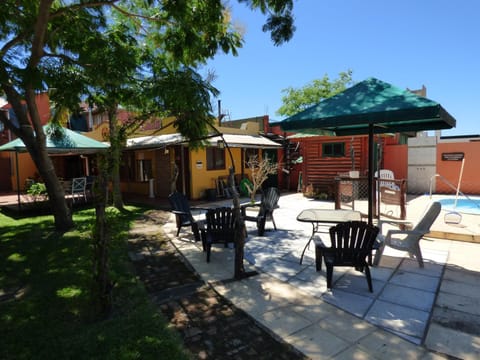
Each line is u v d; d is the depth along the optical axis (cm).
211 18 531
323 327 282
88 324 292
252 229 684
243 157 1376
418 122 545
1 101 1781
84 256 494
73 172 1880
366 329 277
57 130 895
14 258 496
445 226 638
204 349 254
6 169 1752
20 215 905
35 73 453
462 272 406
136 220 823
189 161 1203
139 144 1188
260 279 402
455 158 1260
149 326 287
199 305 334
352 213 525
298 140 1334
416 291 351
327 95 2138
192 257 501
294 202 1116
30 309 322
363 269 392
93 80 548
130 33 645
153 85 524
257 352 248
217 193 1284
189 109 492
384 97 409
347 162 1191
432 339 259
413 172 1348
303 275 412
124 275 419
